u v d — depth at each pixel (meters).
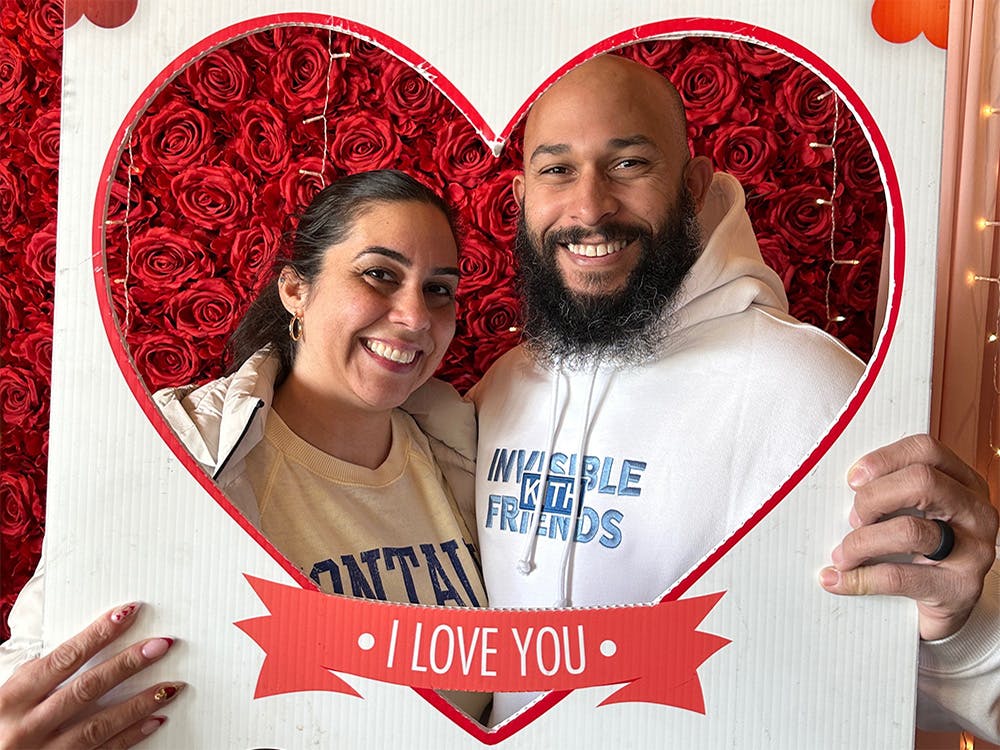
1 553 1.48
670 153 1.08
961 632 0.80
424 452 1.13
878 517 0.73
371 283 1.06
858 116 0.73
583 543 0.98
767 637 0.74
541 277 1.09
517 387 1.11
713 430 0.98
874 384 0.74
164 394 1.01
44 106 1.45
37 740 0.71
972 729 0.88
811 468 0.74
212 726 0.74
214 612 0.74
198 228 1.42
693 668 0.73
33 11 1.44
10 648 0.86
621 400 1.04
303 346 1.09
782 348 0.99
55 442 0.74
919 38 0.72
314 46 1.40
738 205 1.12
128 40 0.73
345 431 1.08
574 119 1.05
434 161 1.43
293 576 0.73
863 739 0.74
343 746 0.73
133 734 0.73
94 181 0.73
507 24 0.73
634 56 1.40
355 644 0.73
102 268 0.74
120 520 0.74
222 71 1.39
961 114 1.13
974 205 1.12
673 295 1.06
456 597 1.03
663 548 0.96
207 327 1.42
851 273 1.41
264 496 0.99
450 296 1.12
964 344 1.14
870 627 0.74
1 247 1.47
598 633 0.73
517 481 1.05
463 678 0.72
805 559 0.74
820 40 0.73
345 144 1.42
